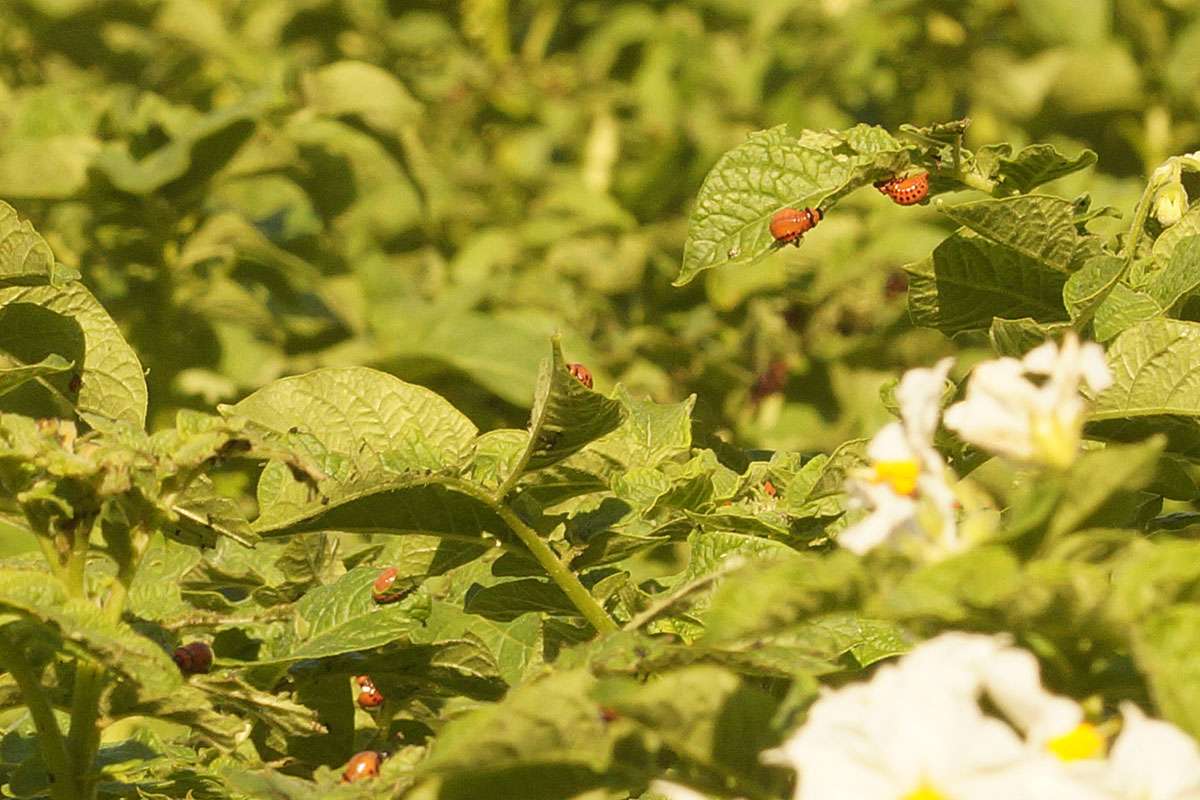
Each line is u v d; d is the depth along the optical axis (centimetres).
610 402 91
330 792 88
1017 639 85
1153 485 97
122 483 89
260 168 153
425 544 94
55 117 155
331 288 163
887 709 82
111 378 96
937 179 101
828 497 97
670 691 84
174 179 149
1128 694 85
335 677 96
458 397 160
